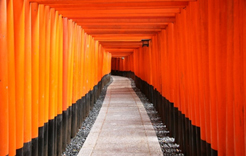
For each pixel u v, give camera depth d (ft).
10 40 9.17
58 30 15.57
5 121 8.63
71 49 19.01
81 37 24.21
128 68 99.81
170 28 19.39
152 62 31.91
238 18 8.03
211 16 10.07
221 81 9.33
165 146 17.57
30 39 11.05
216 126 10.00
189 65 13.65
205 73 11.05
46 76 13.24
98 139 19.08
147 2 14.01
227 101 8.80
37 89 11.78
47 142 13.42
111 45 47.06
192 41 12.80
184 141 15.76
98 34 28.12
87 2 12.56
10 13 9.11
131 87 61.41
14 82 9.51
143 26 22.29
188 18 13.74
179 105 16.92
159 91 26.32
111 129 22.04
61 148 16.16
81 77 23.90
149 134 20.53
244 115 7.82
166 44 21.54
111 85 67.82
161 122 24.58
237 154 8.17
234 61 8.25
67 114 17.57
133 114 28.48
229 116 8.72
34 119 11.59
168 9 16.11
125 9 15.72
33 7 11.62
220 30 9.27
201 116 11.62
